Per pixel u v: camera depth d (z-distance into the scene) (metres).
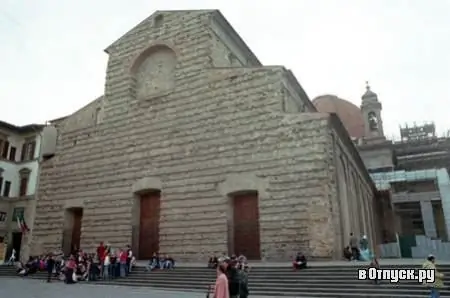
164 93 29.88
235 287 11.29
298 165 23.27
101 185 30.52
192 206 25.94
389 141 58.78
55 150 34.34
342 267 17.58
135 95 31.80
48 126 36.59
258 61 36.72
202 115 27.61
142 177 28.70
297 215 22.42
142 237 28.22
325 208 21.86
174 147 28.02
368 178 45.44
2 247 40.22
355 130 65.25
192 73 29.00
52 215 32.22
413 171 54.16
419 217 56.03
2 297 15.76
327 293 15.30
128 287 20.06
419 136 65.31
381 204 53.75
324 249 21.27
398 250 30.52
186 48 29.88
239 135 25.77
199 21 29.88
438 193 50.50
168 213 26.67
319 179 22.47
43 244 31.78
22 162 43.91
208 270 20.70
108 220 29.28
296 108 29.58
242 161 25.12
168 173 27.61
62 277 24.36
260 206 23.61
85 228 30.08
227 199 24.95
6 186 42.78
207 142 26.80
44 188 33.56
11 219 41.56
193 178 26.52
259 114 25.50
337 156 26.00
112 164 30.53
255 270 19.17
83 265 23.94
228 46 31.81
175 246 25.73
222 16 30.38
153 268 22.80
